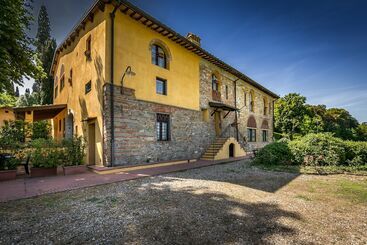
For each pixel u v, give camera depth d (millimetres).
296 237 3373
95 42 10375
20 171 9344
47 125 18203
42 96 24141
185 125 13430
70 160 8883
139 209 4648
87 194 5895
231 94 18641
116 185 6996
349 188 6543
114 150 9359
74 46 13602
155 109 11398
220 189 6441
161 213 4398
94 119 10195
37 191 6047
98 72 9922
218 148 14922
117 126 9547
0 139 8609
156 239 3307
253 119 21984
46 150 8375
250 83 21453
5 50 7359
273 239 3303
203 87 15344
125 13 10234
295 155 10898
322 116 45500
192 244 3156
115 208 4723
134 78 10430
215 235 3428
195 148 14133
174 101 12672
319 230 3625
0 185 6766
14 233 3535
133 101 10297
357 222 3967
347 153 10188
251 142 21219
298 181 7641
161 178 8219
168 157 11984
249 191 6207
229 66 17328
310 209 4660
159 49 12250
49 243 3215
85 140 9734
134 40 10586
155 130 11328
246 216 4238
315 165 10328
